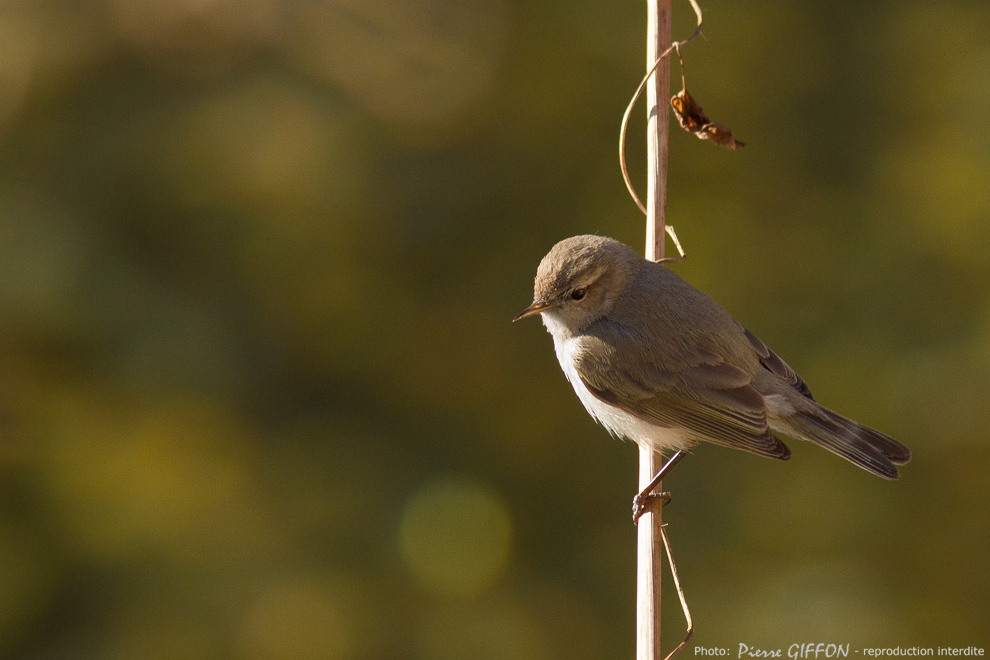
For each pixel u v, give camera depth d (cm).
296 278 1430
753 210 1528
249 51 1433
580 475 1495
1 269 1248
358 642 1334
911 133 1495
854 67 1548
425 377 1509
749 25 1538
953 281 1430
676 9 1534
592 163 1528
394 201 1463
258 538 1367
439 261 1505
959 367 1382
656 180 830
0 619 1292
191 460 1371
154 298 1316
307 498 1395
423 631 1362
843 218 1504
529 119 1536
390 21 1477
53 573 1327
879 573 1396
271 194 1385
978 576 1384
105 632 1305
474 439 1491
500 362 1512
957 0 1535
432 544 1406
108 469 1348
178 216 1375
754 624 1361
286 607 1333
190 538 1353
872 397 1409
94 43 1388
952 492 1403
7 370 1279
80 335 1269
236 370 1355
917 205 1448
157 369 1293
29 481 1330
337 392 1488
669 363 840
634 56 1512
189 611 1321
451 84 1520
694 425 835
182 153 1360
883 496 1414
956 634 1358
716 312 857
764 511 1438
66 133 1359
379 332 1496
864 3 1559
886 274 1454
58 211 1305
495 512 1456
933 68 1498
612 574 1442
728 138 821
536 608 1419
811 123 1551
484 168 1520
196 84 1416
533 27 1541
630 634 1414
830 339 1454
